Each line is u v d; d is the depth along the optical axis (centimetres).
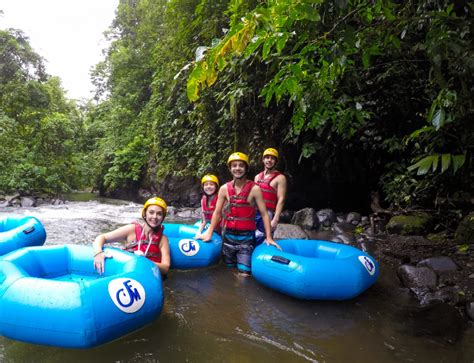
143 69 1446
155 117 1088
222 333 214
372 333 218
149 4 1391
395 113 559
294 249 339
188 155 905
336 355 191
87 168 1529
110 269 239
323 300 269
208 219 419
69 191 1612
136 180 1235
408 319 238
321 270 266
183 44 732
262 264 298
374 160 709
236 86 567
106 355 186
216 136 764
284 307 257
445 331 219
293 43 294
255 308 254
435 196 519
